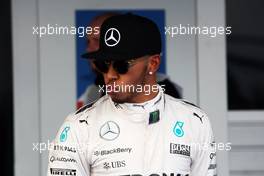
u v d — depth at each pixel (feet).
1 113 43.04
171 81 43.32
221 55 43.09
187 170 25.96
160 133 25.49
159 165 25.11
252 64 44.60
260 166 44.24
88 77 43.04
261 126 44.04
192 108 26.76
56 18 42.98
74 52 43.09
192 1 43.32
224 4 42.86
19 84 42.96
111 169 25.16
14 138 43.01
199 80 43.06
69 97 43.19
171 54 43.32
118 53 24.45
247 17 44.19
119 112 25.58
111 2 43.19
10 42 42.96
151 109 25.61
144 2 43.32
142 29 24.75
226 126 43.24
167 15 43.37
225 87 43.06
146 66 25.16
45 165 43.29
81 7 43.06
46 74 43.06
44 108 43.16
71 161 25.25
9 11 42.86
